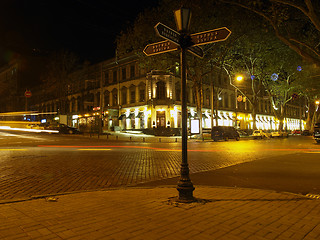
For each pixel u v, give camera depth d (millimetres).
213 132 31938
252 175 8805
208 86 50656
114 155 14703
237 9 19016
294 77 38750
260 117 68250
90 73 55219
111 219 4004
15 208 4621
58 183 7348
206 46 28375
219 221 3947
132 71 46719
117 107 48406
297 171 9523
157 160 12625
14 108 73438
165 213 4344
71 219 3986
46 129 43781
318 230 3617
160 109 42094
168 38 4938
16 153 15195
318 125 27969
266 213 4383
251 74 38094
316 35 17406
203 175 8852
